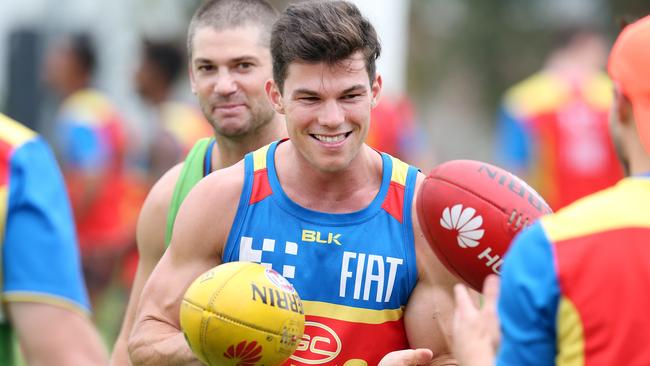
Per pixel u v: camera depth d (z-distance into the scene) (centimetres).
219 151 1662
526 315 1049
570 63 3319
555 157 3300
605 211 1055
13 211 1222
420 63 7638
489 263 1290
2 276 1217
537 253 1053
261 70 1631
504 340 1068
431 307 1373
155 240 1644
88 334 1233
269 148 1432
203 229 1404
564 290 1036
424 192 1326
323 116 1317
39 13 5000
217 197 1406
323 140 1330
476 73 7794
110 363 1647
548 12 7588
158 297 1413
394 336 1387
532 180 3356
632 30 1084
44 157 1260
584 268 1034
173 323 1403
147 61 3253
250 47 1627
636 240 1034
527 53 7681
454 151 7750
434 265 1377
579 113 3281
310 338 1374
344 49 1304
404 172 1414
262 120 1639
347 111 1327
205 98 1644
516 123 3334
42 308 1210
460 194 1300
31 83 4725
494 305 1131
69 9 5012
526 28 7650
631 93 1062
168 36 3347
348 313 1376
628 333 1014
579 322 1030
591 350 1026
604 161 3291
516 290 1055
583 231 1046
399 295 1383
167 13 5362
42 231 1223
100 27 5025
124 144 3534
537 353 1047
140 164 3619
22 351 1222
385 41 4056
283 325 1284
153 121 3225
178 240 1417
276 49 1350
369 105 1345
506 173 1330
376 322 1377
